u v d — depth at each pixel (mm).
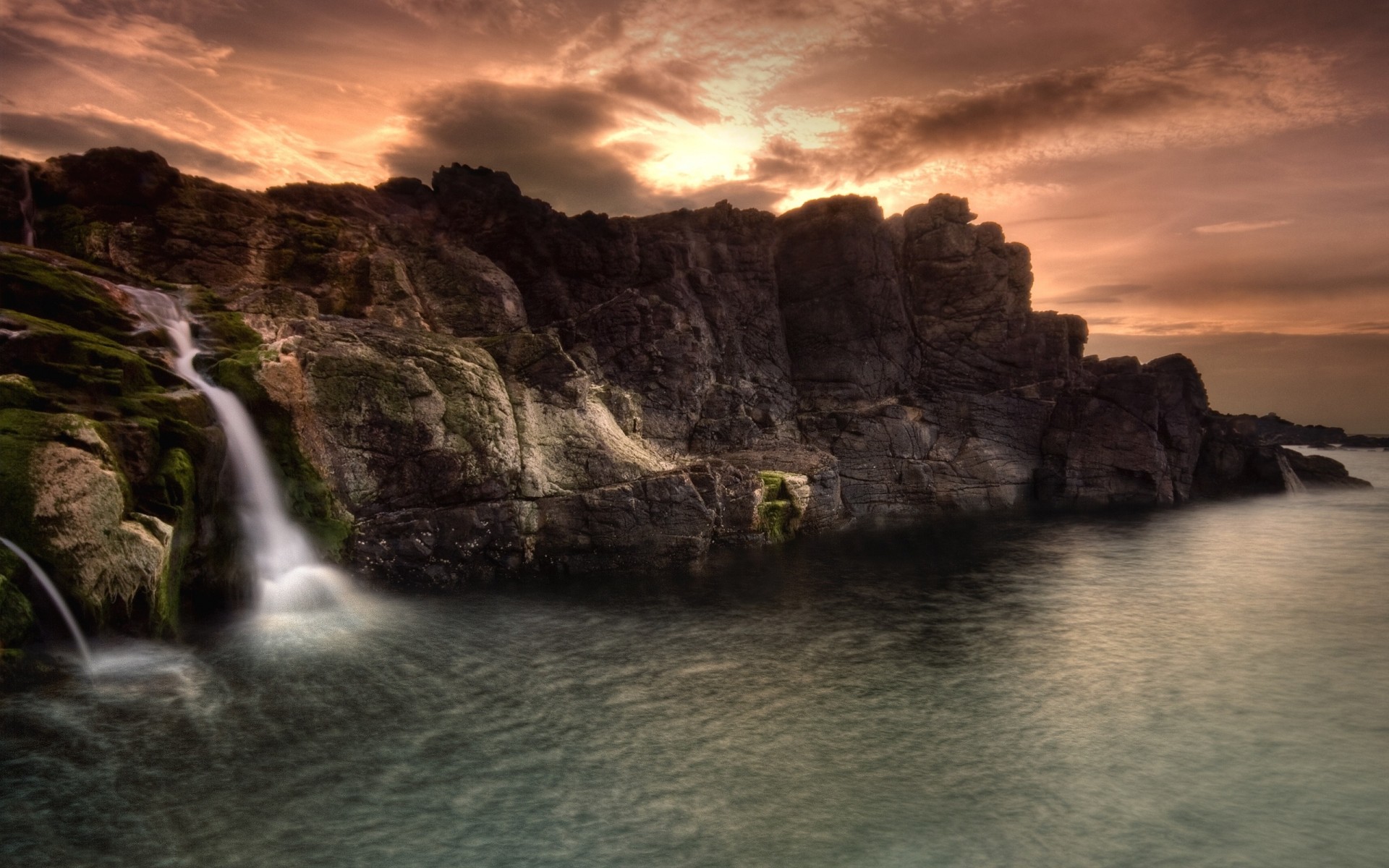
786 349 45812
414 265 35688
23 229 28266
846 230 45250
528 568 26594
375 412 24469
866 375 45000
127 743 13852
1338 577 27859
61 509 16047
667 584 25984
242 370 22812
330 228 34562
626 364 37844
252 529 21984
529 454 27328
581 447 28609
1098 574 28312
